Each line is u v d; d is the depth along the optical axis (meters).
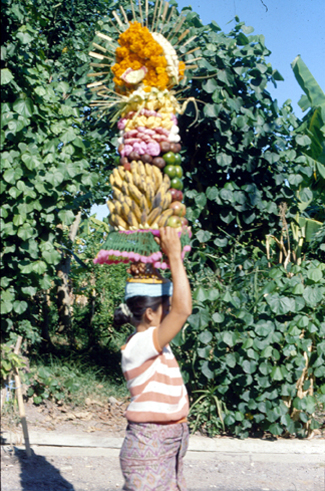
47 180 4.94
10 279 4.96
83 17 8.55
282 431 4.84
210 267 5.77
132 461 2.09
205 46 5.55
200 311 4.77
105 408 5.77
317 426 4.99
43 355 7.51
